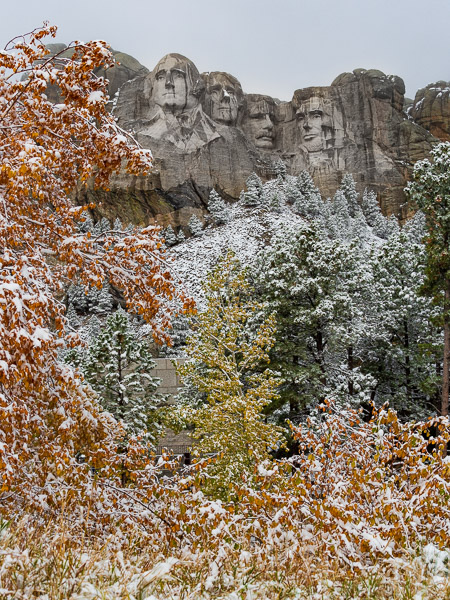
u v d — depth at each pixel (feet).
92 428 21.86
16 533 13.53
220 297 61.98
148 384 80.33
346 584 12.79
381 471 18.75
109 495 20.43
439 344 91.91
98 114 23.24
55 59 22.04
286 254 84.07
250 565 13.70
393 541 14.78
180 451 89.30
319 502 16.89
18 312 14.19
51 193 24.90
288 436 74.08
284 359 80.84
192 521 18.25
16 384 16.78
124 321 80.43
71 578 10.91
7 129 21.52
